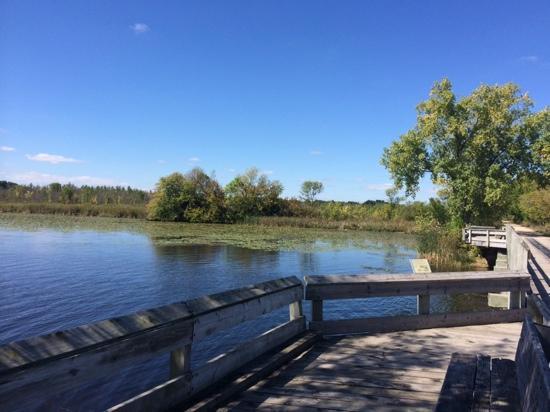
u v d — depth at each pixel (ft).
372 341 18.44
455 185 110.01
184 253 85.76
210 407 11.81
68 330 8.79
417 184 120.88
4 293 46.60
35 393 8.02
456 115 113.39
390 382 14.11
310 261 81.61
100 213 224.94
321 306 19.03
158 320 10.77
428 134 114.01
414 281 20.31
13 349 7.76
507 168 114.83
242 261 77.51
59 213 229.25
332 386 13.73
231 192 216.33
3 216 194.70
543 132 111.45
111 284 53.06
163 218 207.31
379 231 179.63
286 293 17.12
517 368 10.05
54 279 54.95
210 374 12.64
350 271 71.61
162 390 10.82
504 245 79.25
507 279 22.33
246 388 13.39
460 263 88.28
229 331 35.37
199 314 12.19
